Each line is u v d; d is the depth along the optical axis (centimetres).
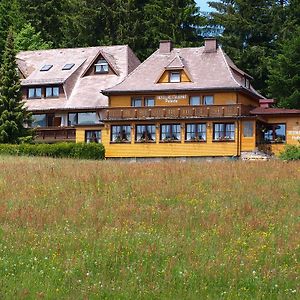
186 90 6169
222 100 6134
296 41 7338
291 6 8438
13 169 3625
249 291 1672
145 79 6425
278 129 5959
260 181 3222
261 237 2162
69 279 1731
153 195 2866
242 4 8706
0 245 2023
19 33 8894
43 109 6944
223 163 3997
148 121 6003
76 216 2441
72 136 6700
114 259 1900
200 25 8756
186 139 5919
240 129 5781
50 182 3170
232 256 1933
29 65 7594
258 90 8362
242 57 8306
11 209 2545
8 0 9619
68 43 9031
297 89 7225
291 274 1792
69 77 7181
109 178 3256
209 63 6438
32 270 1797
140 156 5991
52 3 9675
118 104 6381
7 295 1580
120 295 1614
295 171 3544
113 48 7662
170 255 1950
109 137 6078
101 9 8812
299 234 2209
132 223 2347
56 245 2033
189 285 1700
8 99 6053
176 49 6706
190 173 3453
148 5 8781
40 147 5753
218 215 2481
